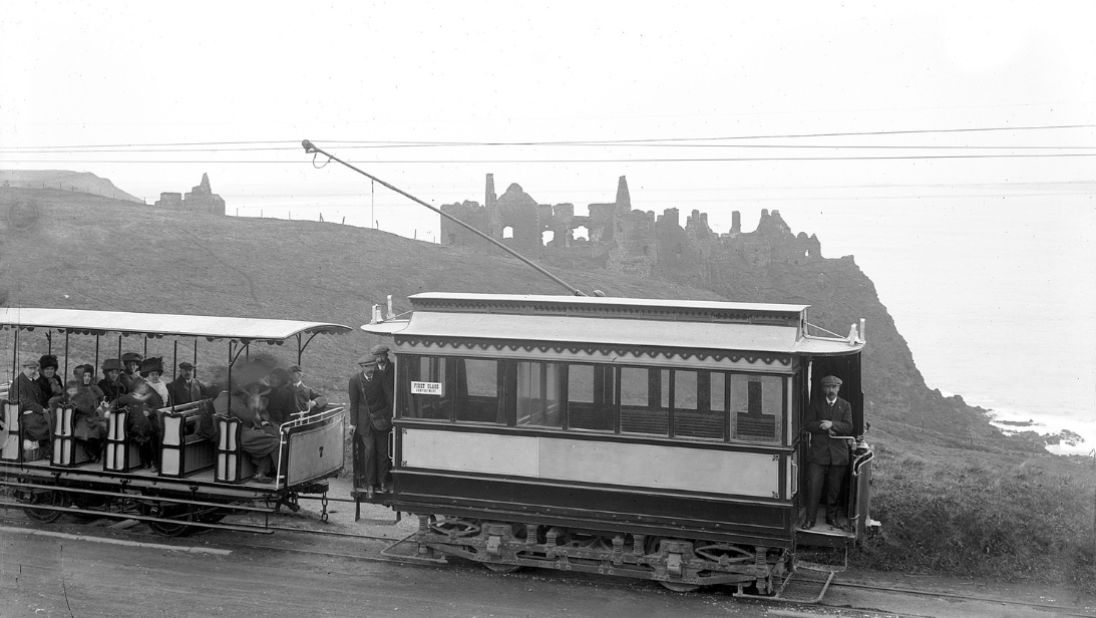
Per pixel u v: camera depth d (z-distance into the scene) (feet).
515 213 308.60
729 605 39.42
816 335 42.24
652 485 40.75
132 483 48.55
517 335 42.65
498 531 43.29
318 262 219.00
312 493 52.60
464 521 44.88
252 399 47.67
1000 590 41.73
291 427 46.21
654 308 41.24
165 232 217.15
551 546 42.45
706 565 40.34
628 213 303.68
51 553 45.37
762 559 39.81
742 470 39.52
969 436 208.03
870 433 167.73
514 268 260.42
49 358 53.36
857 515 39.24
